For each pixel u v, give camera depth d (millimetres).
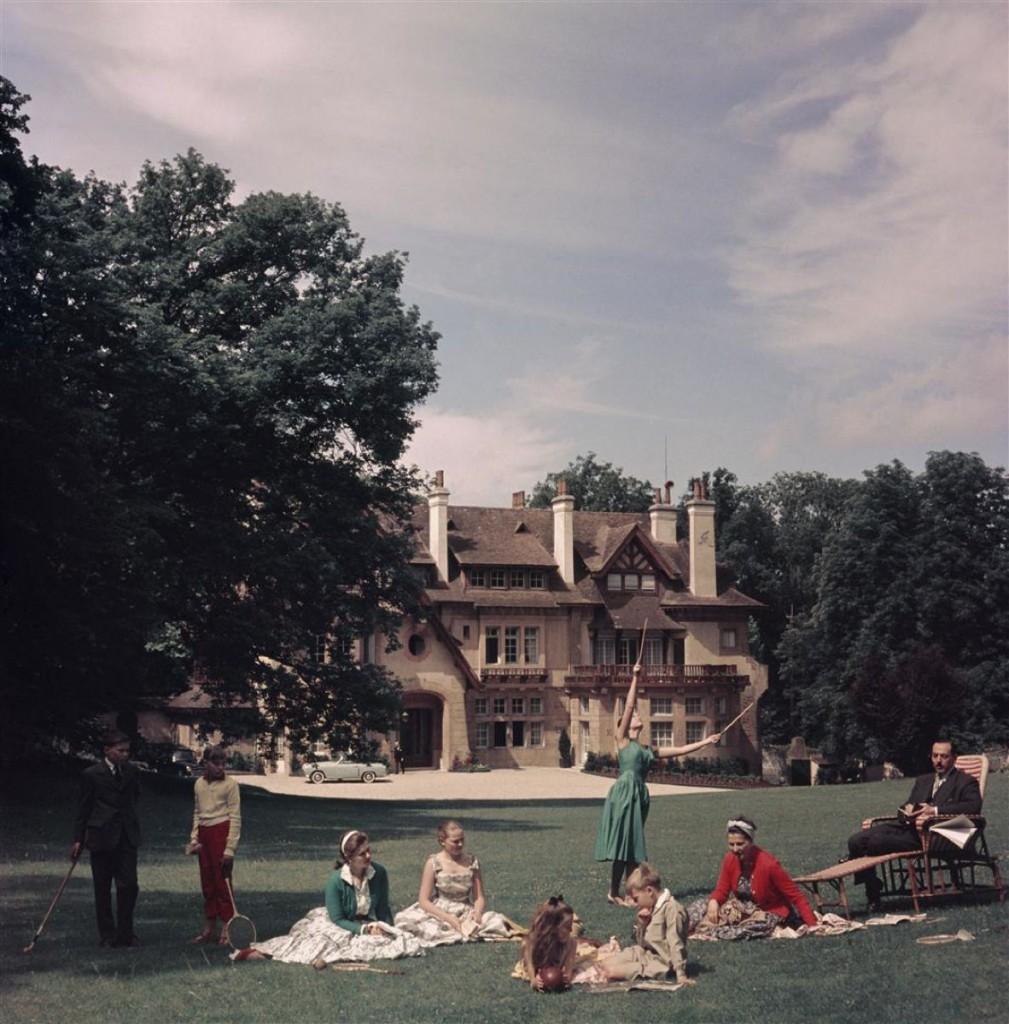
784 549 107562
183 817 31688
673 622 81875
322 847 25297
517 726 78562
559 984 10539
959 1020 8922
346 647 46250
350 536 43812
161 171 42531
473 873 13219
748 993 10078
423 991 10523
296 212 42094
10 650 31672
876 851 13734
